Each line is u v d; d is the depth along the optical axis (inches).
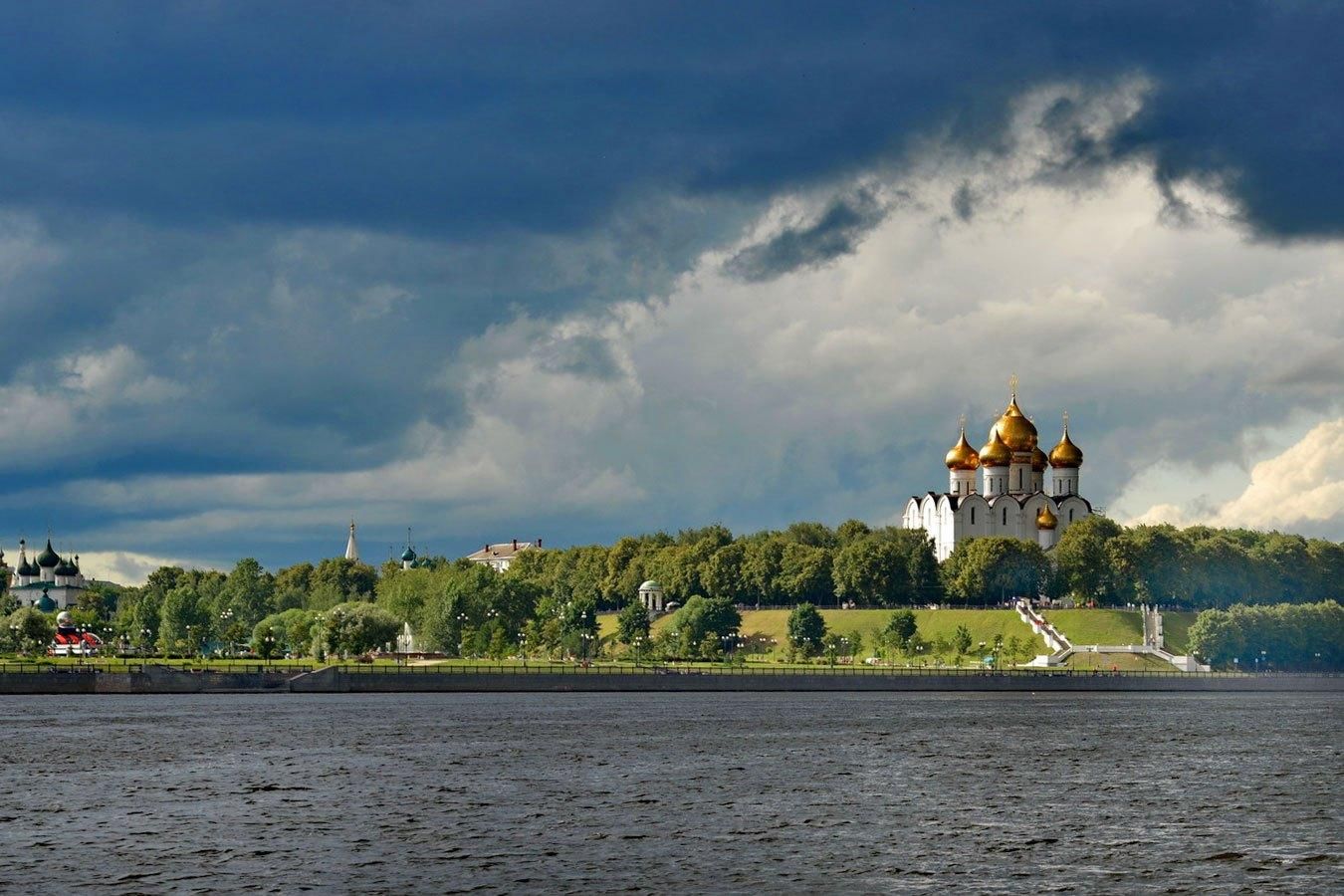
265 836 4404.5
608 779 5698.8
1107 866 4015.8
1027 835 4466.0
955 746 7062.0
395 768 6018.7
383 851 4175.7
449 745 6939.0
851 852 4178.2
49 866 3973.9
